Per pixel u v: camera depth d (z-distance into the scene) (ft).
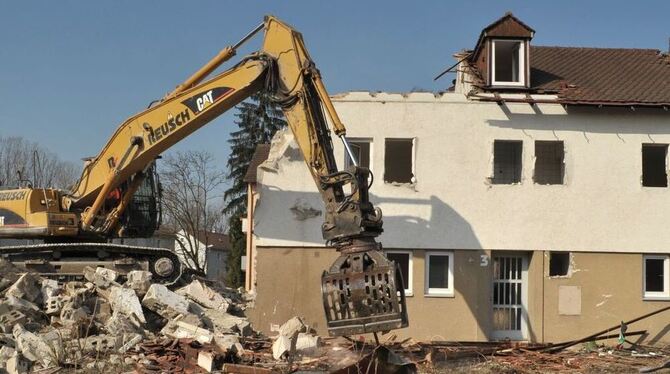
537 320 60.13
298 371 42.55
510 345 53.98
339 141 60.49
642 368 47.24
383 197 60.29
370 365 36.55
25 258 60.13
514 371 46.70
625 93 61.87
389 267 38.47
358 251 40.01
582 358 51.34
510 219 60.59
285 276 59.26
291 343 42.73
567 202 60.85
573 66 69.10
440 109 60.95
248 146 164.66
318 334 58.18
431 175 60.54
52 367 42.24
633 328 60.03
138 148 55.36
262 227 59.62
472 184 60.64
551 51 72.59
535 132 61.11
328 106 45.09
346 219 40.83
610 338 57.88
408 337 58.90
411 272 59.98
